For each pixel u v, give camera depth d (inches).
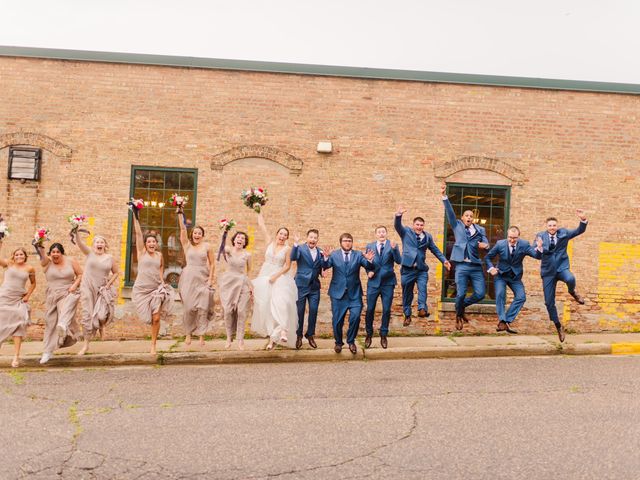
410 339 444.1
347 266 391.9
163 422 254.8
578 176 482.0
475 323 473.7
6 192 466.0
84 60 469.4
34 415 265.9
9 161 465.1
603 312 478.6
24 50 466.9
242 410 271.9
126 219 470.0
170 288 406.0
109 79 471.5
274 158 474.3
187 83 474.6
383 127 478.6
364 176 477.1
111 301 402.9
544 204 480.4
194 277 407.5
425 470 203.0
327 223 474.9
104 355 389.1
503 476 197.6
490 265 414.0
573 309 477.1
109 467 206.8
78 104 470.0
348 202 475.8
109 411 271.9
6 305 378.9
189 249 410.6
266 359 391.2
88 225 468.1
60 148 467.5
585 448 221.1
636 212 482.3
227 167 475.2
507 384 316.8
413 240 414.9
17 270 383.6
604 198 482.0
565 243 410.6
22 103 468.1
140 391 308.8
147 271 397.1
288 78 477.4
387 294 401.4
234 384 323.0
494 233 481.4
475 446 224.4
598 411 265.4
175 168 472.4
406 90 480.4
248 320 461.1
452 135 480.4
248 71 476.1
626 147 483.8
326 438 234.4
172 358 389.7
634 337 451.5
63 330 381.7
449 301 475.2
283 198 475.2
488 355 407.2
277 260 399.9
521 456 214.2
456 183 480.4
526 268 478.3
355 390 307.0
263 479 197.0
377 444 227.5
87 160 469.4
